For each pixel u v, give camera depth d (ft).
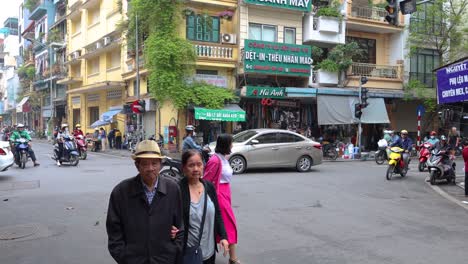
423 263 17.39
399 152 45.47
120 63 94.43
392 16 39.60
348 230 22.75
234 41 73.67
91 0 104.58
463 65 34.86
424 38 86.69
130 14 76.59
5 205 29.12
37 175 45.32
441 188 39.81
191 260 11.38
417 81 84.64
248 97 72.95
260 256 18.15
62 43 130.52
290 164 49.73
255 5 73.72
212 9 74.02
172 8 68.33
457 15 85.05
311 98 76.23
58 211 27.12
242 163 47.24
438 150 43.09
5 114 230.07
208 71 73.67
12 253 18.62
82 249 19.21
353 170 53.62
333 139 79.36
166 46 67.05
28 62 165.89
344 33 80.69
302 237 21.22
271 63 72.49
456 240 21.06
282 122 77.77
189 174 11.85
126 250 9.02
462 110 60.03
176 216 9.73
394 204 30.78
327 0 82.38
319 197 32.81
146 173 9.19
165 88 67.72
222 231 12.53
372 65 83.35
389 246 19.81
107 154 78.79
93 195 32.83
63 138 55.83
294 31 78.28
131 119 89.51
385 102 88.17
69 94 124.98
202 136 71.87
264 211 27.30
